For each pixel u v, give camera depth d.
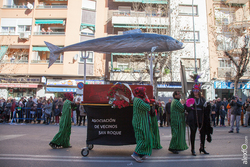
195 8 22.31
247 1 22.00
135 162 4.38
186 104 5.20
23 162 4.30
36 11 21.88
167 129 11.32
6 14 21.97
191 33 21.81
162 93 21.00
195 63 20.36
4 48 20.83
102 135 5.00
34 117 13.90
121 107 4.85
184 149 5.26
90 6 22.23
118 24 21.36
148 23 19.94
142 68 20.25
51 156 4.84
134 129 4.54
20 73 20.77
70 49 6.11
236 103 9.73
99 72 21.25
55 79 20.92
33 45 21.47
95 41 5.75
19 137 7.77
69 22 21.56
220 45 20.86
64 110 5.87
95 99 5.10
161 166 4.09
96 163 4.28
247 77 21.39
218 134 9.18
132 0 21.91
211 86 21.34
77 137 8.02
